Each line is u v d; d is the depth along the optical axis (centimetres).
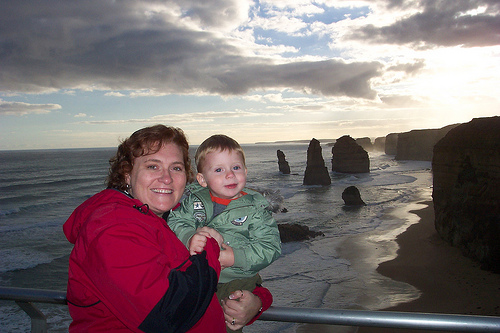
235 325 167
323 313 164
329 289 1360
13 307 1055
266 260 178
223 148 203
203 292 125
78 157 17512
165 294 115
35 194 4794
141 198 161
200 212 207
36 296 180
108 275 115
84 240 125
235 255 169
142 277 114
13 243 2241
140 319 115
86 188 5409
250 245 180
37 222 2973
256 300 168
